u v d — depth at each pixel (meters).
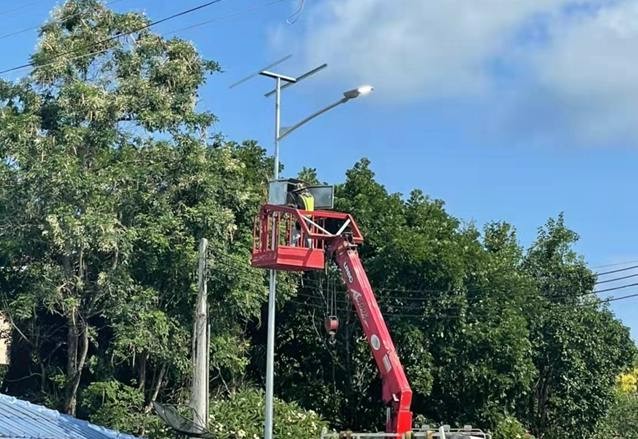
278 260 18.77
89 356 28.17
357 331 31.80
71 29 27.55
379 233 31.52
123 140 26.80
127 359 26.48
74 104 25.98
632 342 40.16
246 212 28.56
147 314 25.42
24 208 25.22
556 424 37.97
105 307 25.70
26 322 27.72
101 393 25.47
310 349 32.34
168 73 27.48
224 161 27.88
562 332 36.97
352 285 19.34
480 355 31.42
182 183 26.91
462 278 31.23
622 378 56.38
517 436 31.12
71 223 24.05
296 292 30.58
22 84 26.50
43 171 24.58
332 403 31.81
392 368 18.48
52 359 28.64
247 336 32.31
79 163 25.81
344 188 33.09
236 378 29.94
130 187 25.97
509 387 31.61
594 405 37.69
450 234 32.88
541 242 41.38
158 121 26.61
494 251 38.78
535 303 36.50
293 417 26.92
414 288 31.14
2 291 26.95
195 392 21.45
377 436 18.41
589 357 37.72
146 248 26.00
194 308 26.55
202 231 26.53
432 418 31.97
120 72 27.44
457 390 31.64
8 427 14.88
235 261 26.75
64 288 25.72
